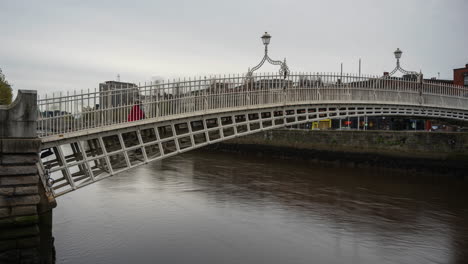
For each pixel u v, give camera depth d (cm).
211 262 1483
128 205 2327
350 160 4597
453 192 2930
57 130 1377
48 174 1373
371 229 1956
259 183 3212
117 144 1894
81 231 1803
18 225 1181
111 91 1499
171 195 2653
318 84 2433
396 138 4153
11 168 1171
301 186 3097
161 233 1811
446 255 1623
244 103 1973
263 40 2419
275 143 5741
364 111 2781
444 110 3350
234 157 5559
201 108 1781
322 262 1516
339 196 2725
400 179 3519
